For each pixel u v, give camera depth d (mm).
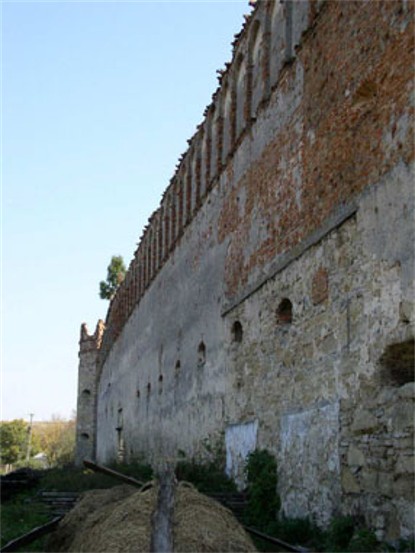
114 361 39594
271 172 14727
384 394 9609
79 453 48656
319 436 11461
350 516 10195
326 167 11969
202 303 19891
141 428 28781
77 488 16047
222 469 16516
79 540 9086
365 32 10898
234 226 17234
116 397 37438
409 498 8789
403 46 9688
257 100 16234
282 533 11344
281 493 12820
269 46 15688
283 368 13359
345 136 11312
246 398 15430
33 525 12625
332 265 11500
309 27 13133
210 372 18453
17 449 81438
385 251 9805
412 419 8875
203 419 18781
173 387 23000
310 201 12547
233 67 18281
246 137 16672
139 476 18141
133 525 7777
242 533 8172
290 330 13109
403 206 9398
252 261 15602
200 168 21641
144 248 31578
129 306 35125
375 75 10461
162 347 25547
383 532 9297
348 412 10586
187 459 19406
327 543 10031
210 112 20625
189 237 22375
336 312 11242
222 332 17578
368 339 10141
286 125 14039
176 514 7879
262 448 14109
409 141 9344
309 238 12438
